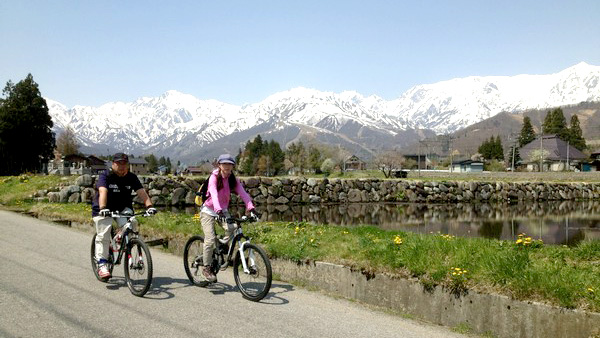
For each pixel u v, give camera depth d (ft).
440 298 19.85
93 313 18.98
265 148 525.34
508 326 17.71
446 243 24.70
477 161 379.76
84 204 63.10
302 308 20.66
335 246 27.12
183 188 104.47
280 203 116.78
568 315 16.25
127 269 22.48
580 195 150.20
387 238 29.78
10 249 33.19
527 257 20.98
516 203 124.16
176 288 23.52
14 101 241.55
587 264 21.18
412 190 132.26
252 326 17.89
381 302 21.95
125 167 23.32
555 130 472.44
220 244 22.94
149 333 16.80
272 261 27.17
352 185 127.13
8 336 16.24
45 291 22.09
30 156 243.60
